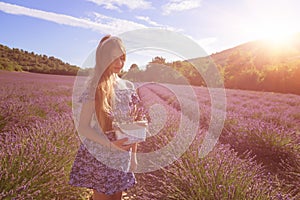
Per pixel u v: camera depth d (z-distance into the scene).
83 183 1.55
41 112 6.08
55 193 2.41
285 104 12.64
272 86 31.83
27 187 2.12
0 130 4.39
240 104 11.77
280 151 4.35
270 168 4.11
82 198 2.58
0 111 4.77
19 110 5.18
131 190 3.14
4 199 1.96
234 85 36.97
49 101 7.71
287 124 6.73
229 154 3.22
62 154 2.85
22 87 13.53
